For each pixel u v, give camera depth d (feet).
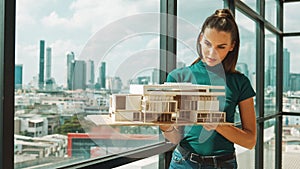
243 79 5.72
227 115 5.56
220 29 4.81
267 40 15.61
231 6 10.25
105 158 5.50
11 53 3.97
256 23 13.70
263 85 14.34
